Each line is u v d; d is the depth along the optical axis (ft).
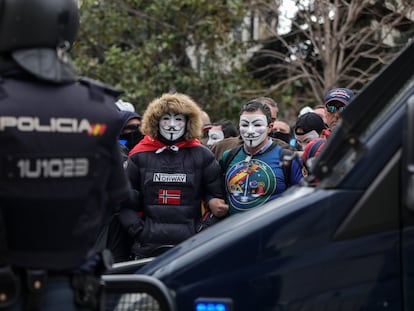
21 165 9.34
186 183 18.17
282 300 10.13
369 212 10.05
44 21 9.72
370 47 47.14
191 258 10.44
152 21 44.27
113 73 42.50
